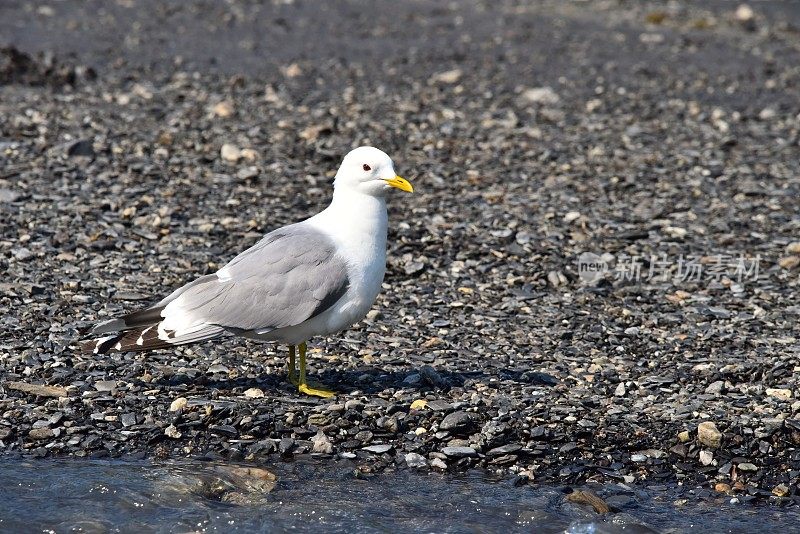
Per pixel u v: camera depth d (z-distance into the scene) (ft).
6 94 73.26
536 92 79.46
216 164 62.80
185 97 75.41
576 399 38.78
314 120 71.51
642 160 66.69
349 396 38.27
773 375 40.96
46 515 31.76
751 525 32.73
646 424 37.45
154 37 91.97
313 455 35.55
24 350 40.60
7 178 58.13
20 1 99.91
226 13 100.94
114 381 38.63
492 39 96.84
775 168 66.54
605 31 101.45
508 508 33.12
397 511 32.73
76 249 50.52
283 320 36.47
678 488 34.86
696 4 114.01
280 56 88.63
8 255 49.16
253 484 33.73
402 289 48.78
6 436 35.40
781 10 113.19
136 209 55.67
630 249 54.54
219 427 36.11
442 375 40.34
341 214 37.52
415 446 36.06
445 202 59.41
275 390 38.63
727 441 36.60
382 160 36.83
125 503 32.45
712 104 80.18
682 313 47.57
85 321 43.27
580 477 35.19
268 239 38.01
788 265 52.90
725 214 59.47
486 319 46.09
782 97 83.10
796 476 35.29
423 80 83.10
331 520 32.12
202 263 50.16
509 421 37.01
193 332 36.63
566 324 45.93
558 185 62.44
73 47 87.56
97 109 71.41
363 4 107.76
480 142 69.00
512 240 54.85
